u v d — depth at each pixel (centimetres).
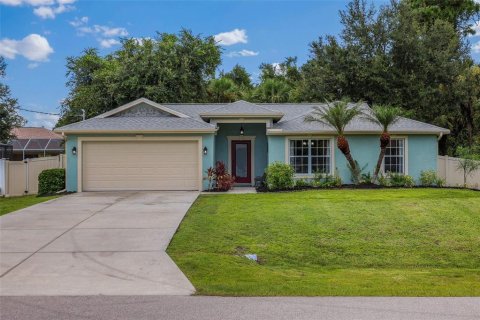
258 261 934
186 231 1071
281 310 566
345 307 580
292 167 1836
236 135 2070
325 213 1276
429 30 2922
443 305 591
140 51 3172
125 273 747
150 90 2958
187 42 3331
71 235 1015
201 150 1830
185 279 717
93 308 574
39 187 1825
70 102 3809
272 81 3438
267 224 1170
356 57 2764
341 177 1898
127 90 3041
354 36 2850
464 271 905
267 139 2019
